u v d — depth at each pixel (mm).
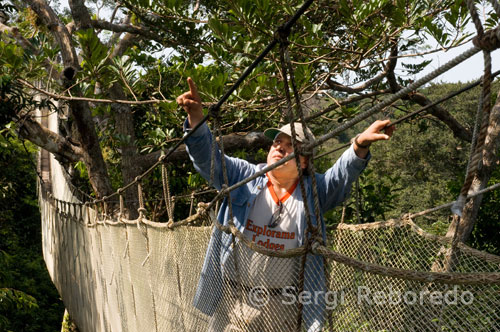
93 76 5738
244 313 2102
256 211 2332
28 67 6254
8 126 7785
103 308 5875
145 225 3727
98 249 5914
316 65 5590
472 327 1580
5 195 17406
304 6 1436
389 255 2207
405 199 20281
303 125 1622
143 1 5348
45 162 20344
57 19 7586
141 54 7453
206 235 2486
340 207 6254
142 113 8781
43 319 18391
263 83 4695
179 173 9125
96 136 8867
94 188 8969
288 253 1777
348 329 1855
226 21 5930
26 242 21094
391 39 5062
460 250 2020
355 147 2174
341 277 1902
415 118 7250
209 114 2318
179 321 2889
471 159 1124
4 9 8523
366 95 6047
